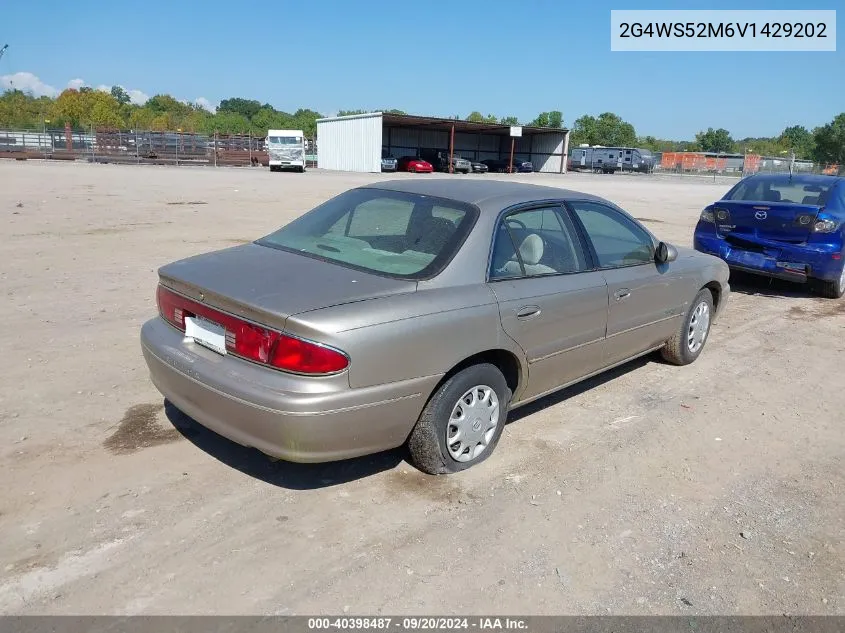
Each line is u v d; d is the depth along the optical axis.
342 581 2.91
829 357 6.52
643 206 22.81
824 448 4.48
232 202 18.56
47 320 6.38
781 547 3.34
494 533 3.31
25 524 3.18
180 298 3.69
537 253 4.18
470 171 51.06
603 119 113.31
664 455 4.25
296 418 3.08
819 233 8.59
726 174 67.25
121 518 3.26
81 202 16.88
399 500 3.55
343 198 4.50
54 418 4.28
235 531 3.21
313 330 3.07
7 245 10.24
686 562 3.18
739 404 5.18
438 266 3.64
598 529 3.40
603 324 4.61
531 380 4.18
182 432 4.17
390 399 3.32
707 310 6.06
